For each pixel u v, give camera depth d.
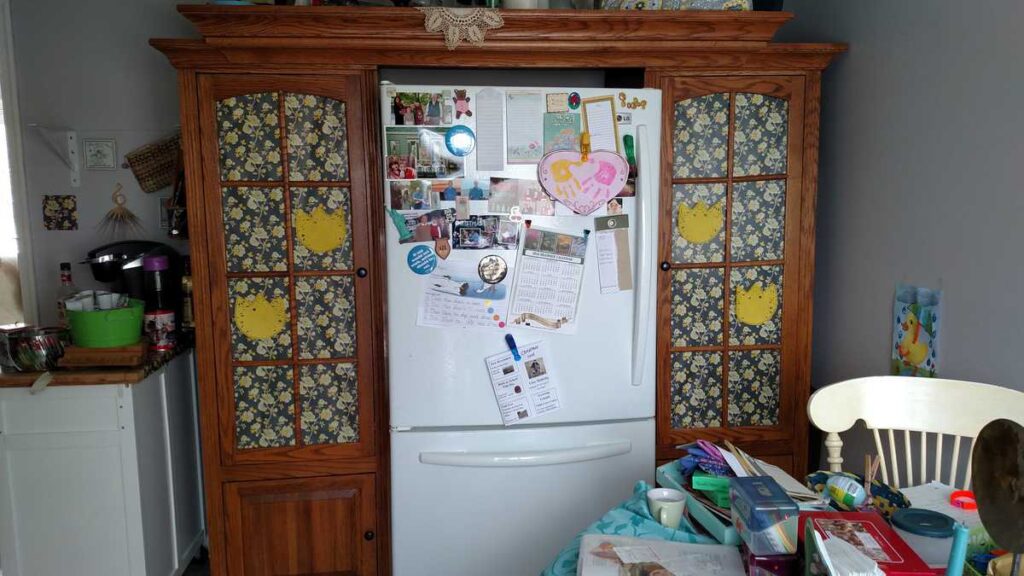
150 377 2.16
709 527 1.14
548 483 1.96
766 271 2.12
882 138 1.95
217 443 2.04
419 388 1.91
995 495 0.81
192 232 1.96
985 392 1.45
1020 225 1.47
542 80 2.52
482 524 1.96
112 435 2.04
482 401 1.93
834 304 2.23
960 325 1.65
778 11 2.07
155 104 2.49
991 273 1.55
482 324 1.90
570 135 1.88
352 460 2.11
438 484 1.93
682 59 2.01
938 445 1.49
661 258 2.08
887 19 1.91
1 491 2.02
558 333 1.93
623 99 1.89
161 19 2.46
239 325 2.02
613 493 2.01
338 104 1.98
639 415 2.01
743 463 1.28
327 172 2.00
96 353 2.06
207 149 1.94
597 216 1.91
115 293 2.34
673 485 1.29
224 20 1.83
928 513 1.07
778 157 2.09
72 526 2.06
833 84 2.20
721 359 2.14
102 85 2.47
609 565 1.01
